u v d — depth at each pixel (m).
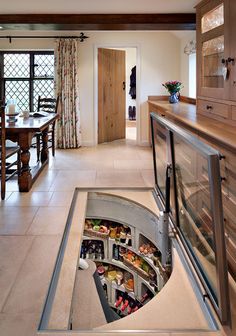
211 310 1.86
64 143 6.84
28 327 1.75
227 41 2.78
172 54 6.77
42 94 7.17
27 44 6.75
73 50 6.62
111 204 3.93
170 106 5.11
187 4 3.95
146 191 3.96
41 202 3.58
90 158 5.79
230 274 2.12
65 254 2.52
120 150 6.55
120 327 1.81
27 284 2.12
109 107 7.47
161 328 1.79
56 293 2.05
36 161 5.60
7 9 4.16
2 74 7.09
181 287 2.14
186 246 2.43
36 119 4.65
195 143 1.81
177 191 2.66
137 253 3.80
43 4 3.91
